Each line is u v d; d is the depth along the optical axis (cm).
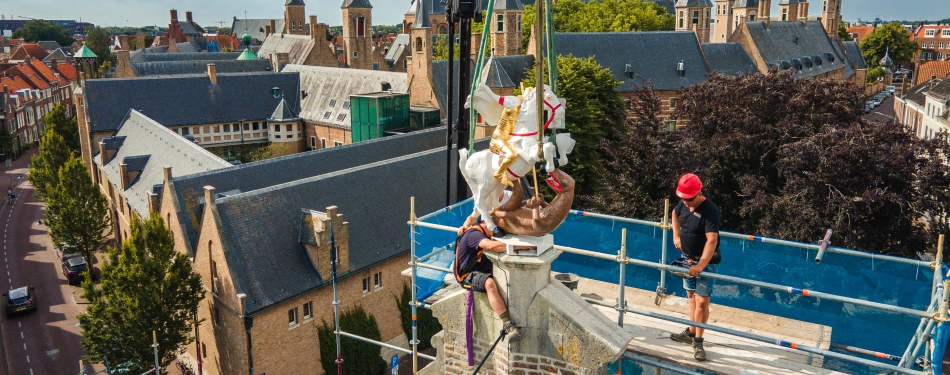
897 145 4244
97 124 9156
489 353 1070
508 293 1103
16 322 6084
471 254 1141
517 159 1061
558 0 15338
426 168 5919
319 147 10281
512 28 10081
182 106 9756
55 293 6750
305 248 4775
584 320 1073
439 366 1350
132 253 4319
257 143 10381
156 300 4247
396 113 9044
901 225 4078
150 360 4397
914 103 10081
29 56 18175
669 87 10269
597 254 1242
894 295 1562
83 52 13775
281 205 4816
